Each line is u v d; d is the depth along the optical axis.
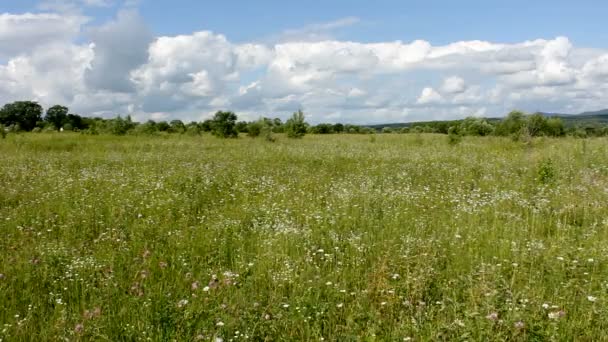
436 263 5.57
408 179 11.82
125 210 8.55
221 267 5.64
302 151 20.50
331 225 7.34
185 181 11.45
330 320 4.29
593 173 11.52
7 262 5.68
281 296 4.76
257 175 12.83
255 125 39.91
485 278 4.86
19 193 10.08
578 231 6.96
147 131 38.53
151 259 5.84
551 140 22.95
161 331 3.92
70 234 7.13
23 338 4.00
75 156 18.38
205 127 50.91
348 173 13.30
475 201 8.76
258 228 7.25
